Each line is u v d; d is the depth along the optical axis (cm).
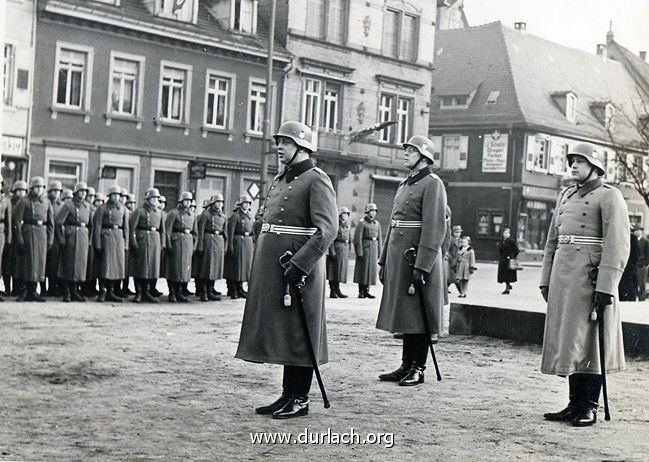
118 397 718
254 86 3462
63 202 1680
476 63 5350
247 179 3438
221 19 3384
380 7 3975
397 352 1034
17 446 550
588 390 677
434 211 835
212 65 3300
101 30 2964
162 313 1406
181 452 546
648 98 5031
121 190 1631
